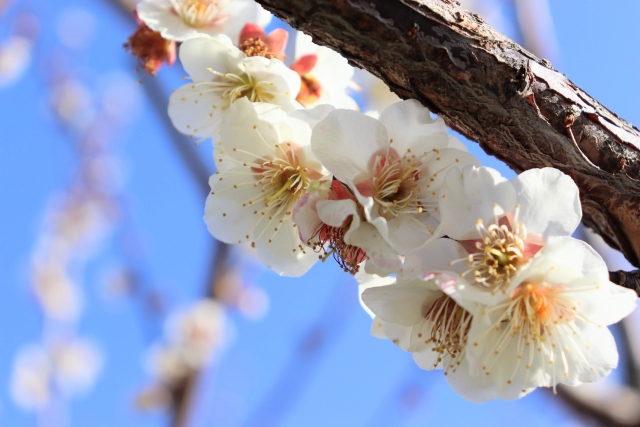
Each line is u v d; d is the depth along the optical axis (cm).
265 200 30
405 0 28
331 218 28
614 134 29
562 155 29
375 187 29
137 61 33
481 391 29
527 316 29
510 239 28
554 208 28
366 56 28
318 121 30
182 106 32
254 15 32
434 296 29
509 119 28
